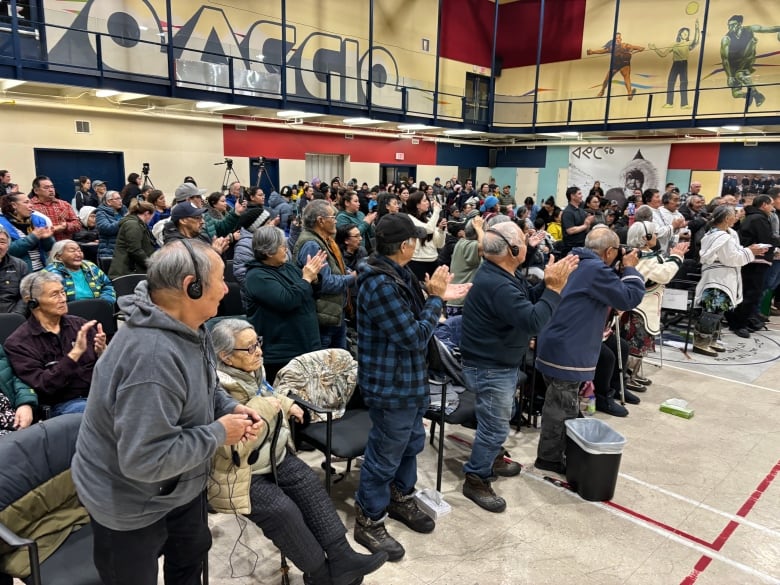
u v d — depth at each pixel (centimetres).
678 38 1362
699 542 235
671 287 527
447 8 1526
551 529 240
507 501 262
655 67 1405
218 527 237
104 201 527
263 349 279
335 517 193
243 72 949
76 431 168
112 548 128
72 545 162
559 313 267
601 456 256
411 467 236
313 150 1264
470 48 1606
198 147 1066
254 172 1173
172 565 152
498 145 1638
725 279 476
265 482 182
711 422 351
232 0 1073
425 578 208
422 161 1508
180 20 998
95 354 262
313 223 322
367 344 206
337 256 332
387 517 246
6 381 240
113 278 420
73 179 915
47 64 730
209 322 305
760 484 281
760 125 1085
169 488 129
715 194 1300
